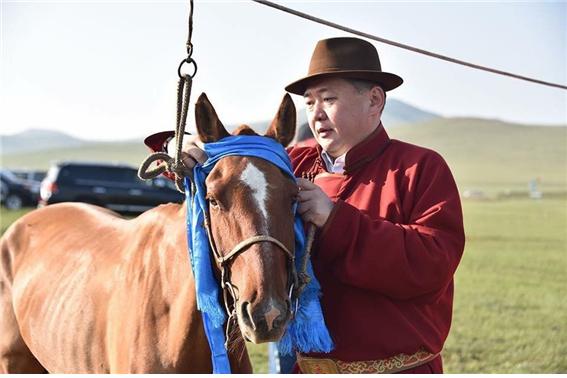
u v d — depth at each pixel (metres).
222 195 2.71
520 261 12.82
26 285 4.24
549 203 28.06
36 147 169.38
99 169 22.39
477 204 27.64
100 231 4.05
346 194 3.23
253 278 2.59
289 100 3.02
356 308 3.04
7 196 27.05
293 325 2.88
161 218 3.38
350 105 3.17
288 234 2.71
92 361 3.50
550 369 6.27
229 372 2.87
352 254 2.89
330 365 3.12
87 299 3.59
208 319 2.90
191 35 2.93
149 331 3.13
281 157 2.86
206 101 2.95
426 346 3.02
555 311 8.55
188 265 3.05
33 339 4.04
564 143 73.19
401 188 3.11
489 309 8.70
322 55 3.19
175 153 2.95
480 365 6.38
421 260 2.88
